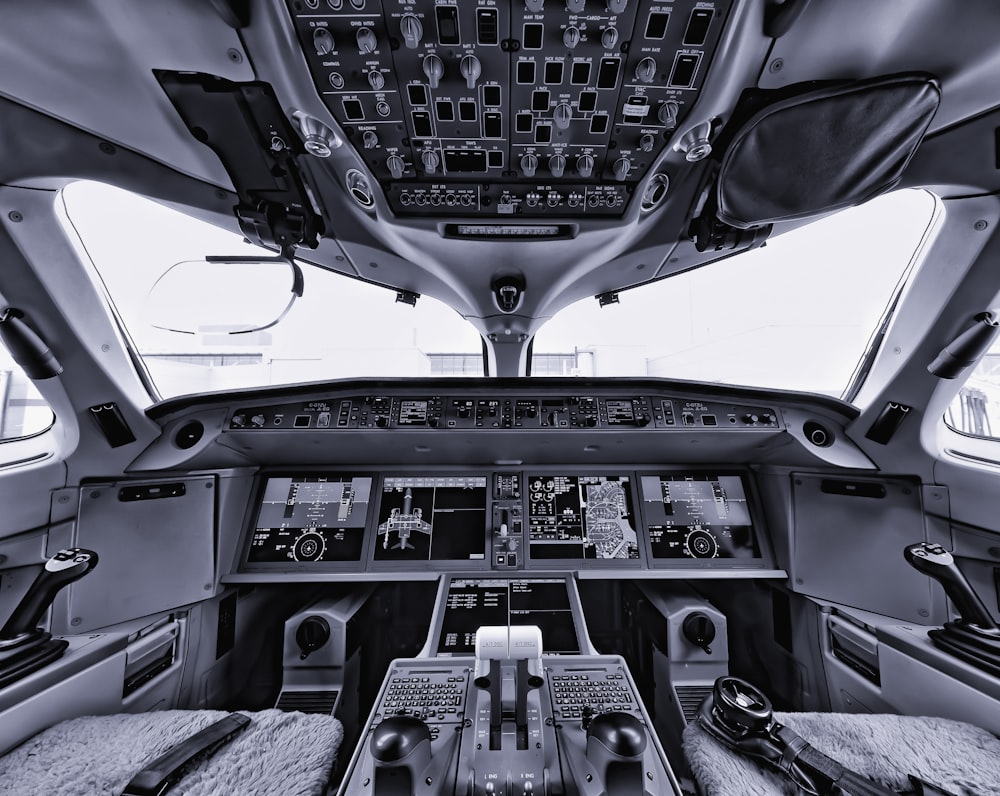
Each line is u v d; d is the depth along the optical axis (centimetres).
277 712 137
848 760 116
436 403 197
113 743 120
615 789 97
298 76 119
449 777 107
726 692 129
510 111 129
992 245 162
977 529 173
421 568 203
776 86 126
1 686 117
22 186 151
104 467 178
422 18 105
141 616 173
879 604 179
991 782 107
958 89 126
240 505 214
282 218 175
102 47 116
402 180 154
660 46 112
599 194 159
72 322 168
